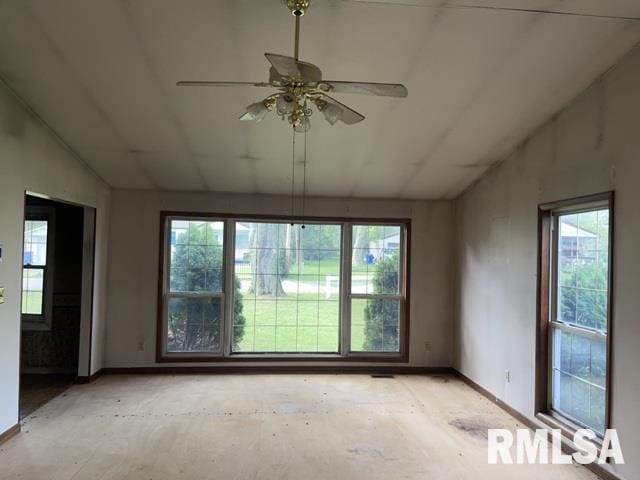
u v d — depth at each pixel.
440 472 3.07
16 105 3.46
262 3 2.59
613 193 2.99
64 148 4.21
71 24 2.76
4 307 3.35
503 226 4.45
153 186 5.25
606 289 3.19
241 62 3.09
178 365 5.35
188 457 3.21
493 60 3.04
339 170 4.84
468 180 5.04
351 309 5.65
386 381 5.24
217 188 5.33
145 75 3.24
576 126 3.39
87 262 4.92
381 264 5.71
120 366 5.28
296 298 5.63
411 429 3.81
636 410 2.76
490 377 4.63
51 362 5.28
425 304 5.68
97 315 5.06
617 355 2.92
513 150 4.28
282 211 5.55
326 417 4.05
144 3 2.60
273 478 2.94
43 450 3.28
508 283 4.33
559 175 3.58
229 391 4.72
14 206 3.45
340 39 2.89
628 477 2.80
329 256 5.69
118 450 3.30
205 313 5.46
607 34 2.74
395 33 2.83
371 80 3.28
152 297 5.34
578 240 3.50
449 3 2.55
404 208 5.68
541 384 3.79
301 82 2.29
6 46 2.95
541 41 2.84
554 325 3.73
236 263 5.57
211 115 3.76
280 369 5.50
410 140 4.16
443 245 5.71
